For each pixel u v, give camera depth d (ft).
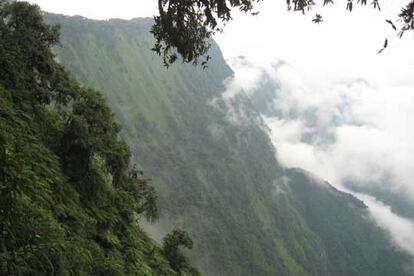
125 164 80.33
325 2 25.39
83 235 59.67
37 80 77.00
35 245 32.60
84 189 68.80
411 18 20.29
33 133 65.16
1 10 75.10
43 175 54.29
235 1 27.55
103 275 59.41
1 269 28.43
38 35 76.95
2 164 24.62
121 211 83.61
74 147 68.69
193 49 28.35
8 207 24.88
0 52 67.05
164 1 27.14
